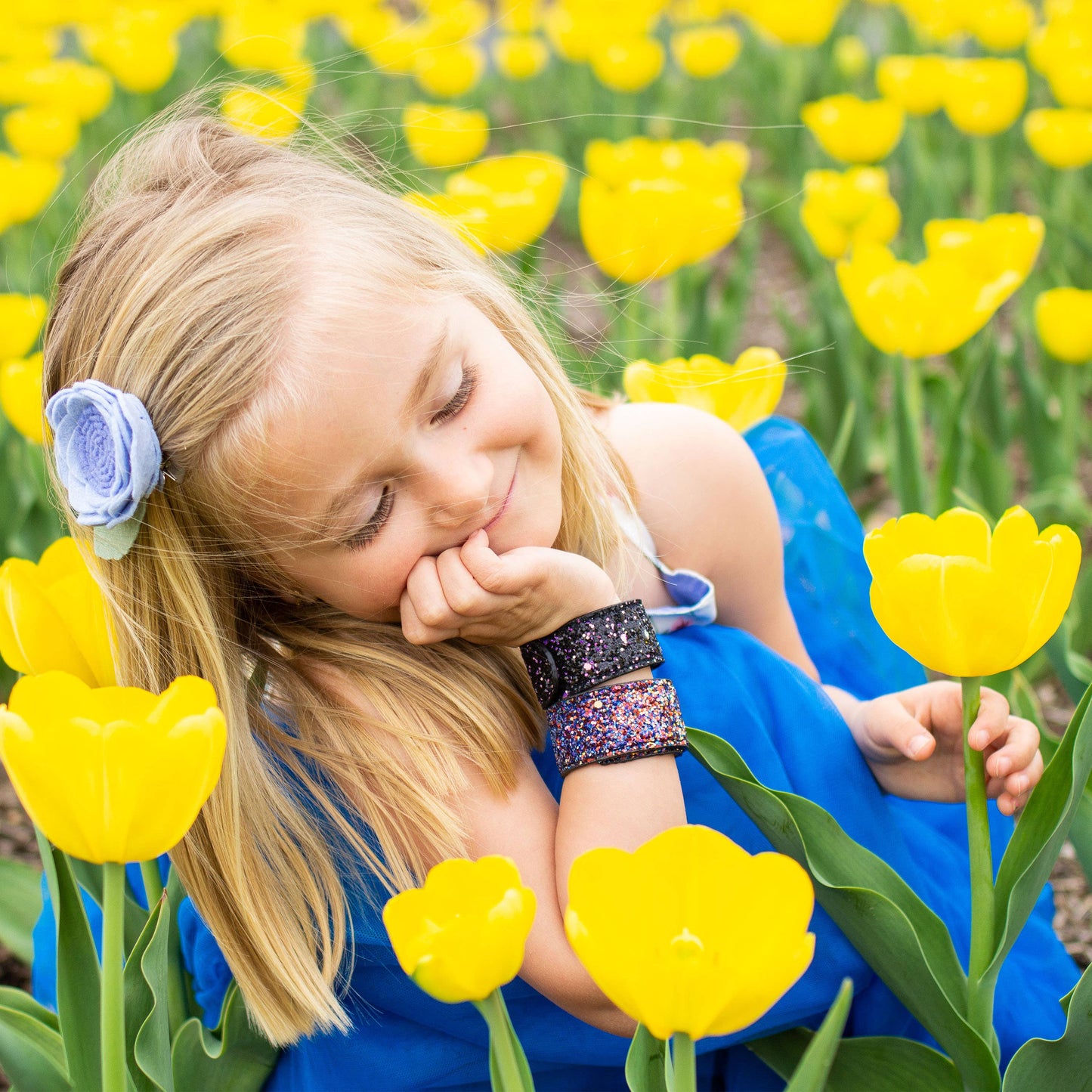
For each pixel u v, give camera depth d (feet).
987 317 7.52
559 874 4.14
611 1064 4.75
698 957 2.68
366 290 3.85
